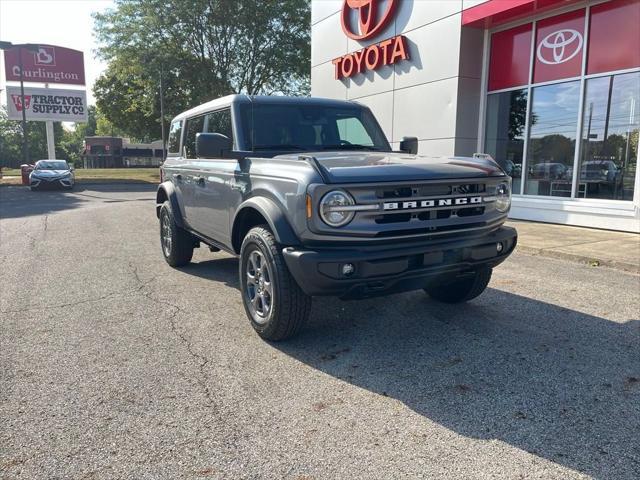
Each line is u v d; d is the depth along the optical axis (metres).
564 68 10.45
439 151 12.53
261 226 4.22
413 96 13.10
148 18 31.23
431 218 3.78
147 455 2.62
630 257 6.90
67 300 5.45
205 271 6.83
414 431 2.83
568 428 2.84
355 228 3.52
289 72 33.91
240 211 4.45
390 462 2.54
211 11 31.38
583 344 4.06
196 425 2.91
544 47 10.78
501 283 5.95
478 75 12.08
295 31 33.25
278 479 2.42
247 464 2.54
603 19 9.66
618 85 9.52
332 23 15.80
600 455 2.58
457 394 3.25
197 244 7.03
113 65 34.56
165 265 7.23
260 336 4.27
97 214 14.27
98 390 3.35
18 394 3.30
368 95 14.62
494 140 12.18
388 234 3.62
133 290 5.85
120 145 88.56
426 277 3.82
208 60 33.53
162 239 7.38
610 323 4.55
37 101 36.34
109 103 45.94
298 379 3.49
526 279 6.13
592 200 9.99
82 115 37.75
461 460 2.55
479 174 3.98
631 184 9.35
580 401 3.14
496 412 3.02
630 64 9.26
